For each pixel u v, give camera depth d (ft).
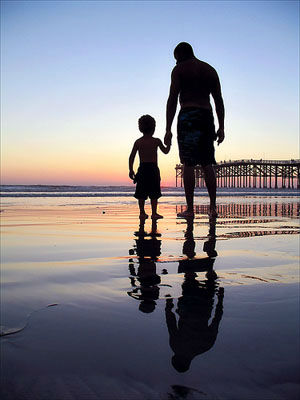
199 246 6.47
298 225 10.65
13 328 2.41
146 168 14.52
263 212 16.53
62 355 2.02
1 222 12.01
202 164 13.97
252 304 2.95
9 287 3.54
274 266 4.63
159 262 4.91
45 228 10.00
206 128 13.43
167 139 13.79
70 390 1.68
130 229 9.68
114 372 1.84
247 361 1.96
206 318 2.63
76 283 3.71
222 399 1.63
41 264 4.80
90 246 6.53
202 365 1.91
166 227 10.11
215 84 13.61
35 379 1.78
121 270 4.38
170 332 2.34
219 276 4.03
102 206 23.31
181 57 13.82
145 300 3.07
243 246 6.46
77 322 2.53
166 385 1.73
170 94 13.60
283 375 1.82
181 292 3.34
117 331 2.35
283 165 210.79
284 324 2.50
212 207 14.17
